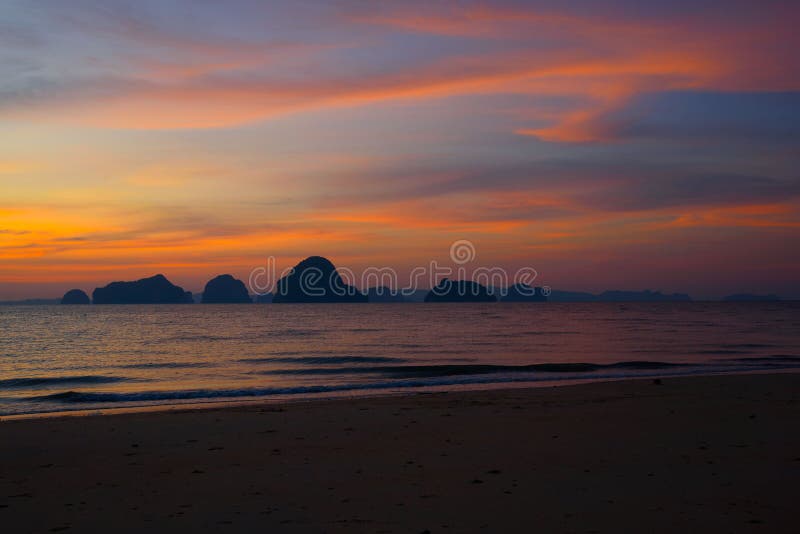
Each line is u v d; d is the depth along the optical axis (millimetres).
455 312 150625
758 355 36469
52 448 10828
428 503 7043
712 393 17734
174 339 55312
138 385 24203
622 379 23250
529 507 6832
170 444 11102
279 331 68875
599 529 6066
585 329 69125
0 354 40094
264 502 7184
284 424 13180
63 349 44031
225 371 29578
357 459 9555
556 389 19516
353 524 6305
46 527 6352
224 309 199125
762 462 8984
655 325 78125
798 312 138375
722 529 6043
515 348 43250
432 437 11391
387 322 93062
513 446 10422
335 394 20219
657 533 5938
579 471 8539
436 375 26609
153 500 7340
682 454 9594
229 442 11219
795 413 13766
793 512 6570
